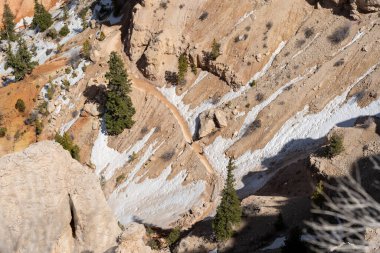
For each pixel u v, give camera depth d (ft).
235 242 140.56
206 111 214.48
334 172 136.87
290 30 221.87
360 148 139.85
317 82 198.29
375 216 61.26
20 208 62.18
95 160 232.32
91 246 68.13
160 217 188.65
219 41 229.86
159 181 208.64
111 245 69.05
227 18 233.14
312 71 204.44
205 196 190.08
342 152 141.49
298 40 216.95
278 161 183.83
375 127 145.18
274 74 213.46
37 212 63.21
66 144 223.92
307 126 189.06
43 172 64.59
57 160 66.13
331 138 144.05
